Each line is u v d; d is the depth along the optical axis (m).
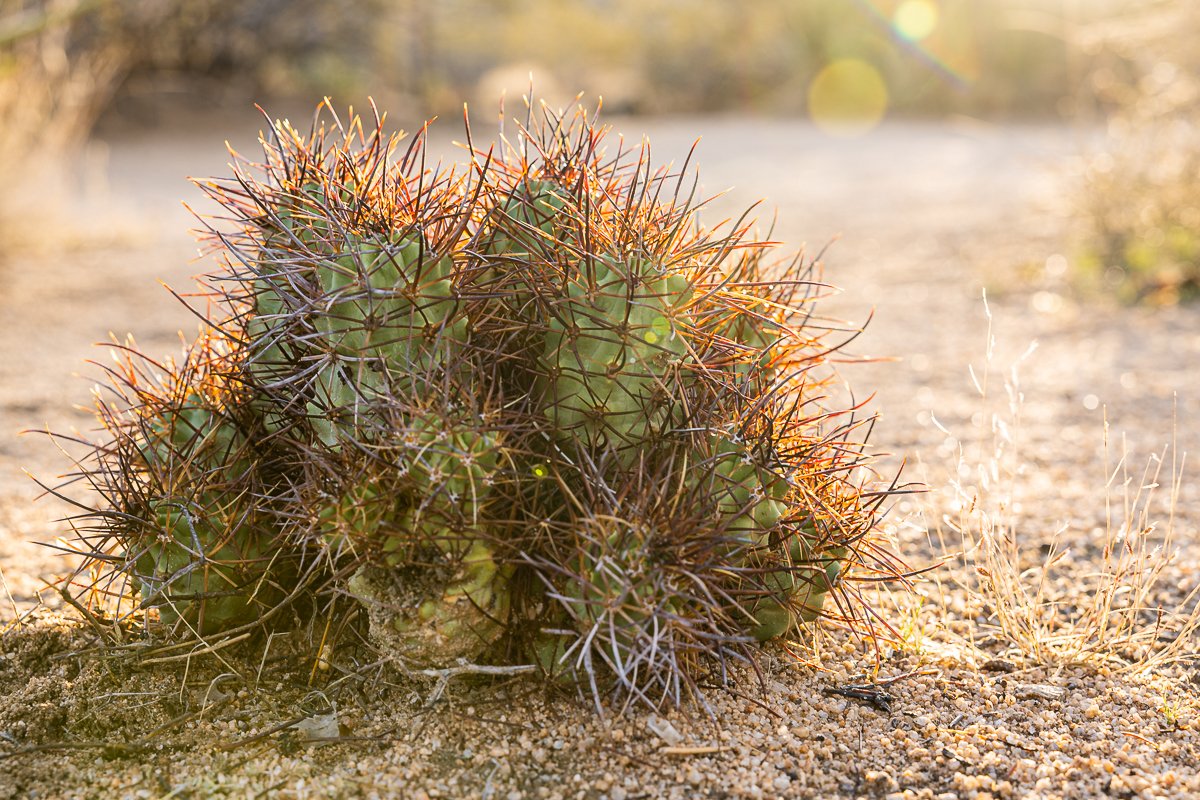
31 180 8.03
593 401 1.93
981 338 5.37
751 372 2.07
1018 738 2.04
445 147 12.55
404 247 1.90
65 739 1.99
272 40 16.44
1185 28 6.53
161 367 2.20
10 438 4.05
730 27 19.94
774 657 2.23
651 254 2.00
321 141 2.07
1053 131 14.24
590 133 2.04
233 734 1.98
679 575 1.86
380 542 1.84
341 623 2.06
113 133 14.22
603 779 1.87
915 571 2.29
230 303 2.13
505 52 20.11
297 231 2.00
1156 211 6.35
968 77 17.56
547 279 1.94
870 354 5.12
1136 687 2.23
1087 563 2.83
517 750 1.93
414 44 18.58
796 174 11.16
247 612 2.11
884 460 3.67
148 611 2.23
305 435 2.01
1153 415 4.14
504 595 1.92
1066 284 6.29
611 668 2.02
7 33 7.15
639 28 20.39
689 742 1.96
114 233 8.27
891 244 7.60
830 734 2.02
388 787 1.86
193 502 2.03
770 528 1.99
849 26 18.78
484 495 1.83
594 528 1.84
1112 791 1.88
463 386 1.86
